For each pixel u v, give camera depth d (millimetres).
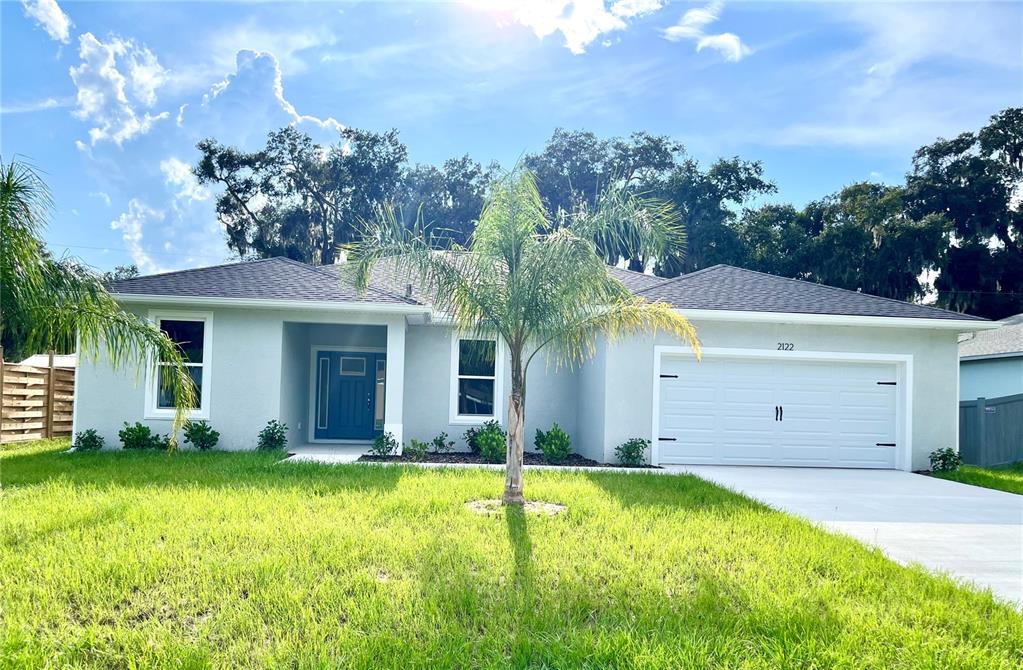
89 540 6508
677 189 37406
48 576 5512
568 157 40031
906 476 13586
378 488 9484
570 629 4824
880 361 14781
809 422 14695
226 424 14156
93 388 13969
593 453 14781
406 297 14680
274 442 14070
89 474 10398
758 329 14539
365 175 41406
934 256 35000
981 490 11852
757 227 37438
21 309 9125
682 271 37000
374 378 17734
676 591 5645
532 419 16094
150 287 13992
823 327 14680
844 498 10672
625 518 7953
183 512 7656
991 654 4633
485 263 9539
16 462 11836
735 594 5516
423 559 6164
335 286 14797
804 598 5430
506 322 9414
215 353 14203
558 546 6719
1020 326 22984
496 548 6617
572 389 16250
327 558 6066
